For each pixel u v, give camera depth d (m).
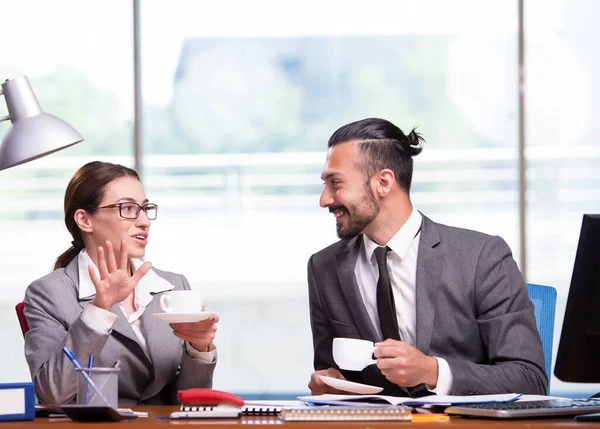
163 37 5.98
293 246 6.08
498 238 3.06
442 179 5.99
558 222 5.97
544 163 5.98
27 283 5.95
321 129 6.04
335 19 6.04
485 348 2.96
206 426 1.95
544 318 3.24
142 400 2.91
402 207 3.02
